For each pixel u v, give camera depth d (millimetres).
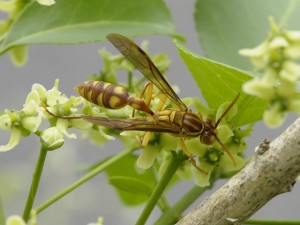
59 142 145
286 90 121
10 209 241
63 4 171
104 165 161
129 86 181
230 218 136
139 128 140
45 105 148
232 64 168
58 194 156
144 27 175
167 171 149
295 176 134
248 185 135
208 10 171
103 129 158
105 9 174
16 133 146
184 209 159
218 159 147
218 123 143
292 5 172
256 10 172
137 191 167
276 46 118
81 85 147
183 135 142
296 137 133
